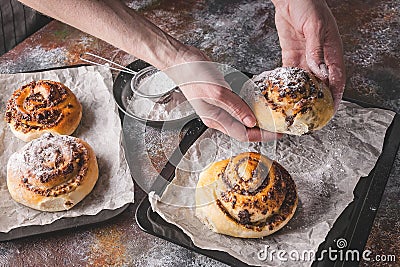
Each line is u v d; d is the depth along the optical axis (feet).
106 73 3.33
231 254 2.56
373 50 3.46
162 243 2.68
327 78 2.92
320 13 2.99
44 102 3.11
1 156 3.05
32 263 2.64
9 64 3.43
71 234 2.72
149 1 3.79
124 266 2.62
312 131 2.88
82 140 3.01
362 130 3.01
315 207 2.75
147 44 2.61
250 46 3.52
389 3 3.74
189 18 3.69
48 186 2.79
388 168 2.85
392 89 3.25
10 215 2.79
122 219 2.77
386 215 2.73
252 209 2.63
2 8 3.85
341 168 2.88
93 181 2.85
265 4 3.76
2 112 3.21
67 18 2.63
